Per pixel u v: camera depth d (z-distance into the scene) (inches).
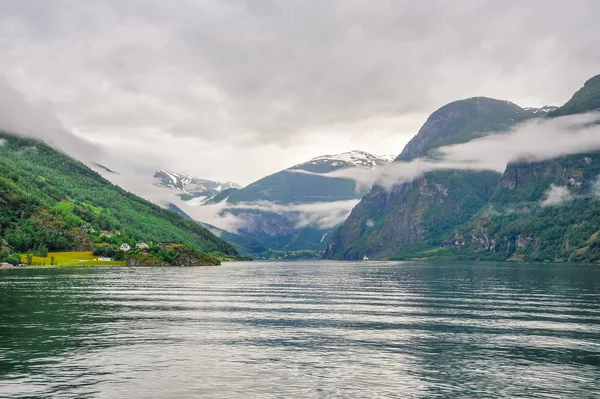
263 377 1913.1
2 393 1715.1
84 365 2053.4
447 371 2000.5
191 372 1971.0
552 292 4945.9
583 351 2313.0
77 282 5964.6
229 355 2228.1
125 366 2044.8
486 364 2101.4
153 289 5108.3
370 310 3577.8
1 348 2324.1
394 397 1708.9
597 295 4613.7
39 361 2105.1
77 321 3036.4
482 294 4758.9
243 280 6909.5
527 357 2210.9
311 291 5098.4
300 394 1732.3
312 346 2402.8
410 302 4077.3
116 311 3454.7
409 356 2224.4
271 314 3363.7
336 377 1918.1
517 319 3174.2
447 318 3208.7
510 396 1723.7
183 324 2957.7
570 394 1743.4
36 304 3784.5
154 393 1731.1
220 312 3440.0
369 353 2273.6
